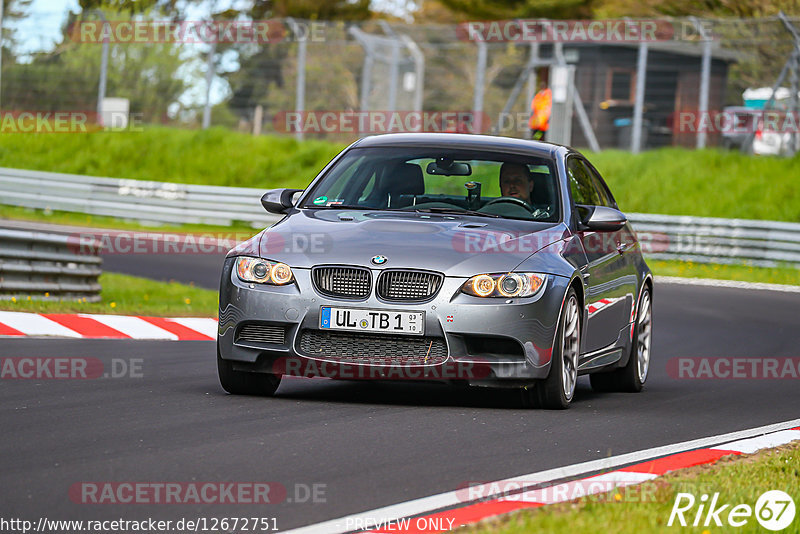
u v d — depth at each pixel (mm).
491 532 10320
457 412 17609
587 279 19438
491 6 100750
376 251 17812
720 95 71625
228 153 82062
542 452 14680
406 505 11586
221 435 14859
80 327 27688
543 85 73625
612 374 22188
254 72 83875
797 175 70125
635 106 71562
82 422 15508
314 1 116625
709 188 69812
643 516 11164
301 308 17609
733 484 13039
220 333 18219
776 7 88562
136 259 47719
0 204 70562
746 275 51562
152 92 84875
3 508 10930
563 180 20688
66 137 83500
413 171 20578
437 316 17406
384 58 74500
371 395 19375
